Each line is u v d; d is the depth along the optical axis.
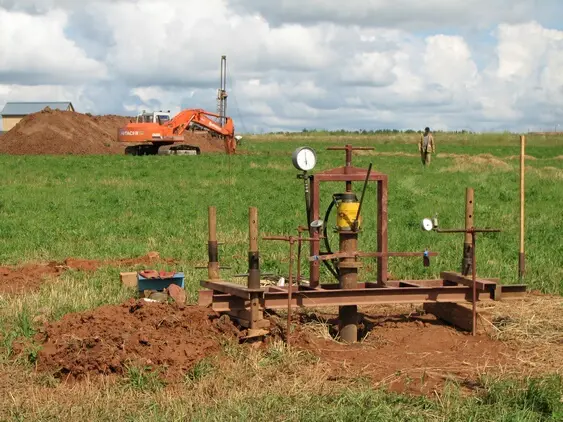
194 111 56.31
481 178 31.03
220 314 9.09
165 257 14.28
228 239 16.09
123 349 7.73
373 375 7.59
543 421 6.34
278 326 8.94
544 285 11.57
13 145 59.62
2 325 9.09
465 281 9.50
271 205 22.23
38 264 13.70
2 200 24.12
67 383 7.52
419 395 6.95
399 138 90.50
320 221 8.95
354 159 45.00
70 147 59.59
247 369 7.65
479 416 6.43
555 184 28.61
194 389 7.18
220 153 57.69
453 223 18.39
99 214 20.53
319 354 8.30
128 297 10.67
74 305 10.20
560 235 16.25
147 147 56.38
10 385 7.39
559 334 9.01
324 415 6.35
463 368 7.85
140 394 7.07
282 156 52.31
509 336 8.97
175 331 8.25
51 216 20.03
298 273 9.62
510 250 14.27
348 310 9.08
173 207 21.92
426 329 9.39
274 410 6.54
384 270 9.68
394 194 25.62
